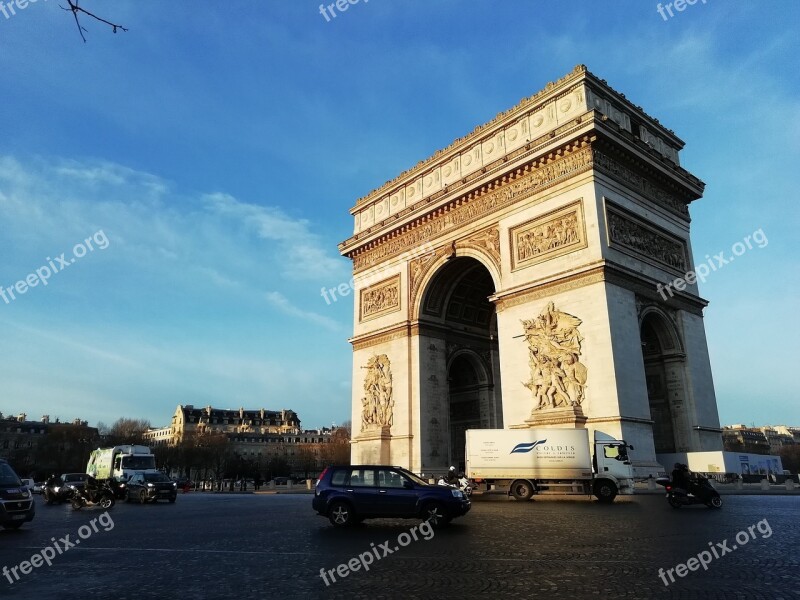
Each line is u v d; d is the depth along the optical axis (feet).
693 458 189.16
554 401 179.11
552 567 60.13
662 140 228.22
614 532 85.35
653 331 203.00
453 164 241.76
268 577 58.49
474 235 222.89
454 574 57.98
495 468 160.45
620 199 192.75
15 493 109.81
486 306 264.72
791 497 153.28
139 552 77.30
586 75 197.98
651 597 47.60
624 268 181.78
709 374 206.90
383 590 51.90
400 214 252.01
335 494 101.91
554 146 192.44
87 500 172.24
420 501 97.86
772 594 48.08
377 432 237.86
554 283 187.21
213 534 96.43
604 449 153.28
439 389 238.48
